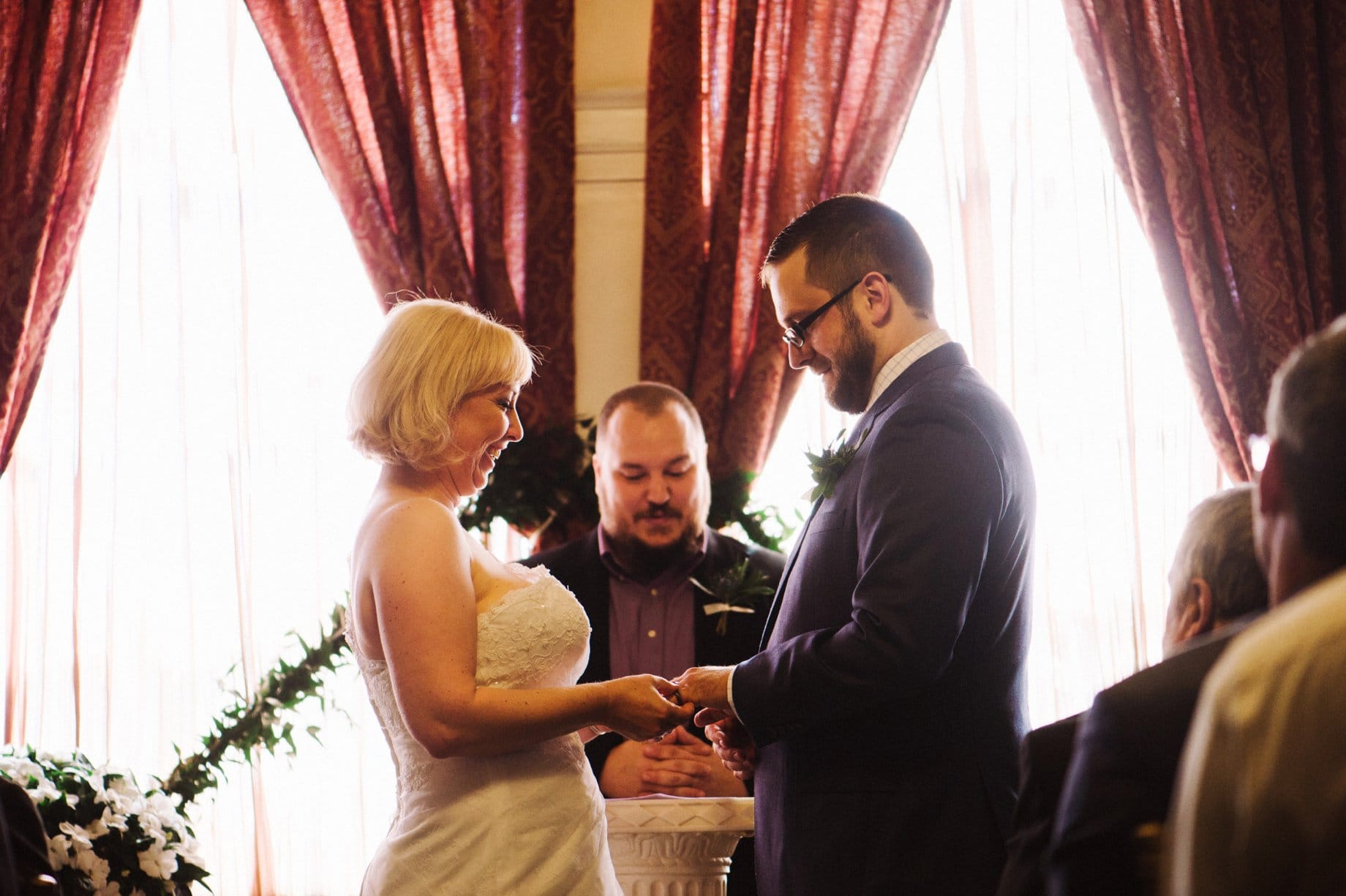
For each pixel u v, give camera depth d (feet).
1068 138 15.26
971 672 7.42
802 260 8.20
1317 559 3.29
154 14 15.49
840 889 7.29
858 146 14.73
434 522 7.32
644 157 15.19
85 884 8.96
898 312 8.11
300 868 14.33
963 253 15.06
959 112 15.29
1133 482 14.67
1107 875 3.94
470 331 7.80
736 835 8.91
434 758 7.36
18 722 14.49
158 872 9.36
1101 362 14.98
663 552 11.69
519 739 7.18
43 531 14.82
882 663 6.98
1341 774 2.67
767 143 14.82
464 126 14.98
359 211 14.73
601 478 11.95
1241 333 14.52
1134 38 14.94
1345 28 14.87
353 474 15.07
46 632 14.67
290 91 14.97
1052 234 15.16
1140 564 14.55
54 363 15.11
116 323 15.11
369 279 14.66
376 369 7.69
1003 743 7.41
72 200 14.83
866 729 7.41
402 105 14.88
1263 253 14.52
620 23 15.48
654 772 9.60
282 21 15.01
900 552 7.11
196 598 14.78
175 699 14.66
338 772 14.43
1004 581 7.51
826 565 7.79
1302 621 2.83
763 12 14.92
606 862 7.81
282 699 12.11
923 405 7.49
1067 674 14.47
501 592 7.67
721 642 11.55
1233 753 2.80
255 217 15.29
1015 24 15.37
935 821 7.23
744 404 14.30
